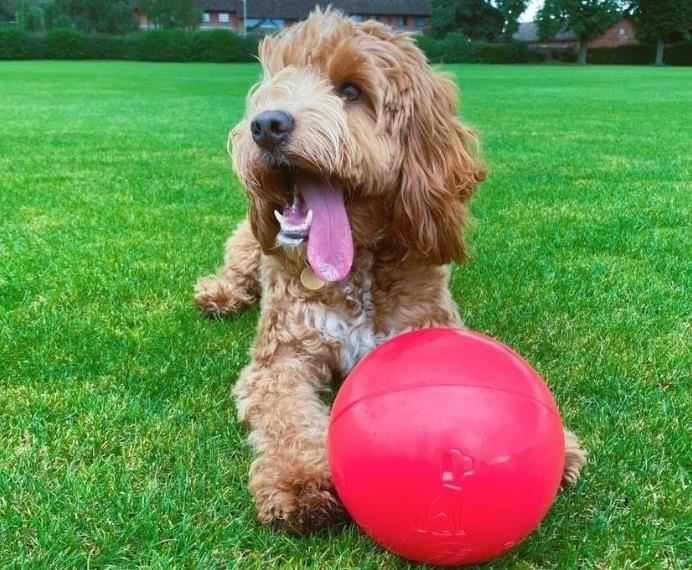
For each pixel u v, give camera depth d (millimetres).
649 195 2332
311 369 1081
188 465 918
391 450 687
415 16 25328
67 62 16125
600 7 18609
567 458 884
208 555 782
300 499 811
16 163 2986
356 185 1008
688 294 1431
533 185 2496
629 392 1082
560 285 1490
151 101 6484
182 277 1559
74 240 1813
